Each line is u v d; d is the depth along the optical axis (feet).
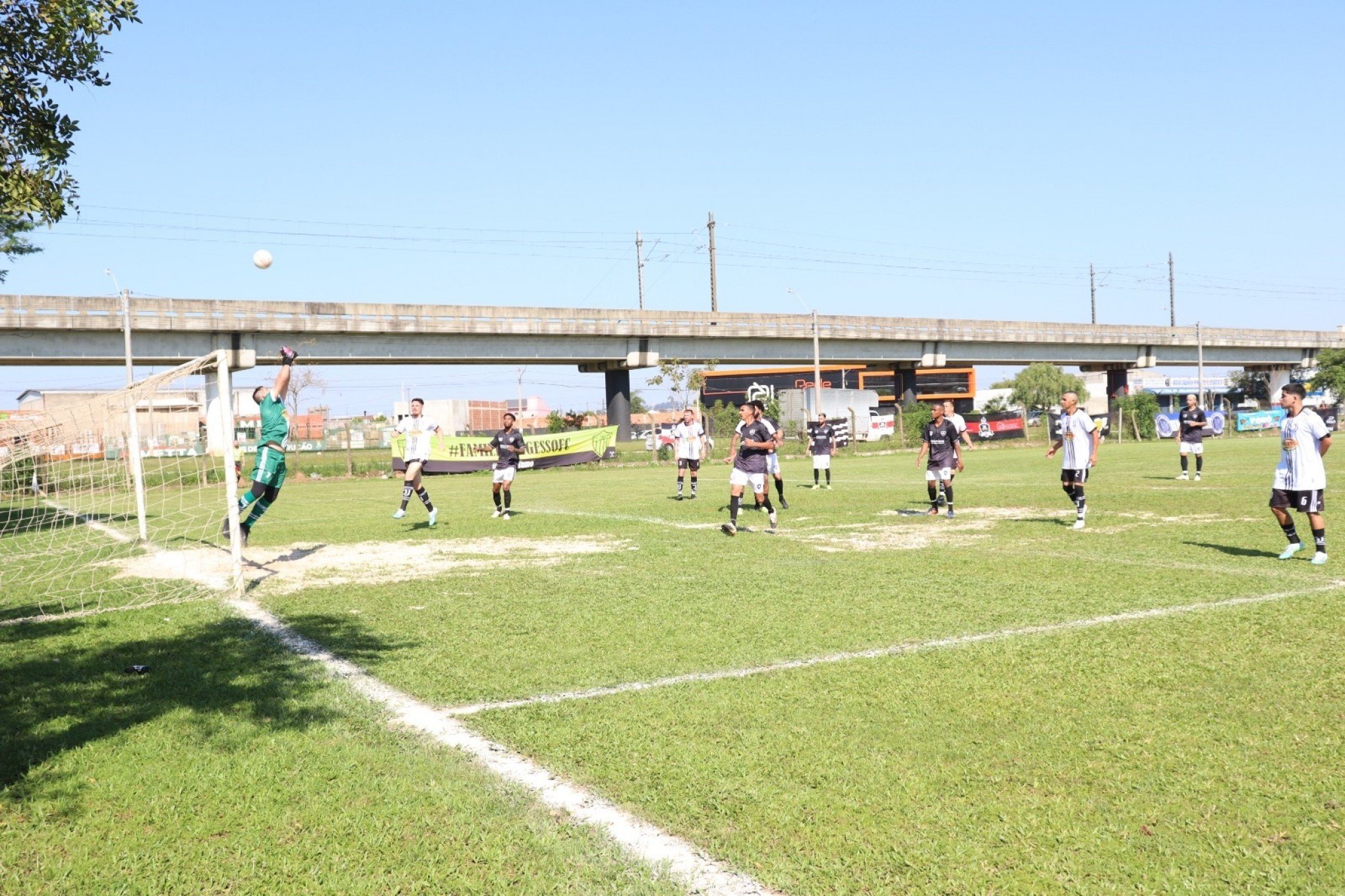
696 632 22.76
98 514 63.36
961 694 17.13
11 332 131.75
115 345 139.23
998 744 14.44
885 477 89.81
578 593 28.58
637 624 23.93
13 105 21.03
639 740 15.01
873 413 176.55
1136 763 13.56
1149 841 11.15
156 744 15.17
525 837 11.68
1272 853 10.80
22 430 53.88
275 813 12.48
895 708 16.33
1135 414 183.52
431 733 15.67
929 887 10.25
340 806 12.67
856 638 21.74
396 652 21.48
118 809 12.69
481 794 13.01
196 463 61.36
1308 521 43.86
